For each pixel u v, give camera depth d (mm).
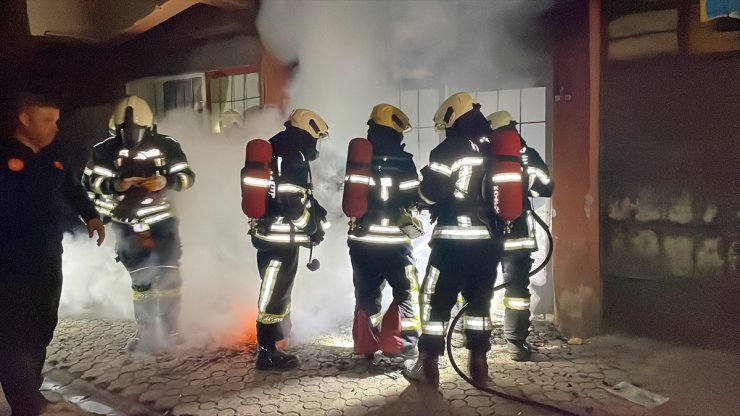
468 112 3604
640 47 4176
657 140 4188
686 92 4043
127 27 5676
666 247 4227
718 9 3852
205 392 3586
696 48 3979
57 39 5984
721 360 3902
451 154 3543
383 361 4066
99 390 3668
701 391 3441
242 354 4246
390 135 3914
